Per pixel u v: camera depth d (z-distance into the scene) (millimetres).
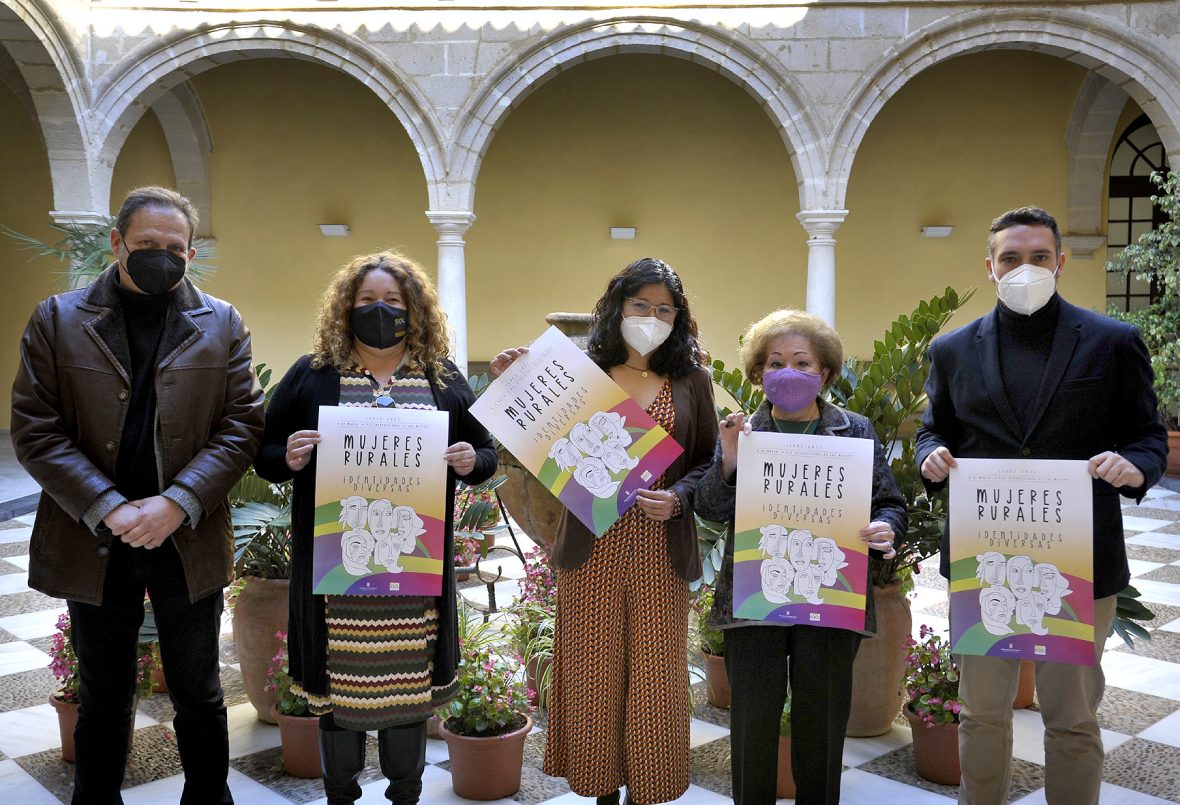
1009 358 2590
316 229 12578
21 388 2498
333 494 2463
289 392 2641
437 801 3178
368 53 9688
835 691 2457
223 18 9648
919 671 3369
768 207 12258
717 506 2535
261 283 12664
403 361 2646
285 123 12484
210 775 2699
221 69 12312
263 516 3543
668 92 12203
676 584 2637
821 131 9508
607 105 12273
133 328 2611
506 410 2596
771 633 2482
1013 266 2531
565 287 12484
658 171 12312
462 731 3217
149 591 2607
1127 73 9133
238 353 2703
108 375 2527
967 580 2445
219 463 2545
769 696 2471
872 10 9391
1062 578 2371
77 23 9445
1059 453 2500
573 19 9570
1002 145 11984
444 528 2527
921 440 2775
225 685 4219
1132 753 3535
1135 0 9039
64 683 3475
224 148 12523
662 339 2600
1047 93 11844
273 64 12336
